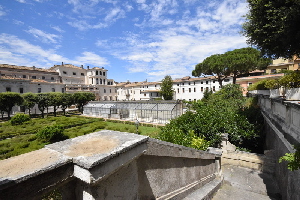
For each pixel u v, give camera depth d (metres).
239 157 7.71
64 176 1.49
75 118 29.81
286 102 4.66
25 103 29.39
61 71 49.59
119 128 20.98
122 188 1.94
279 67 31.11
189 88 48.41
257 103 12.20
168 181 3.29
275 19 6.52
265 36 7.49
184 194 3.90
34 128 20.56
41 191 1.33
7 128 20.61
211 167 5.98
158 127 21.81
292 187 4.45
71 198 1.71
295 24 5.87
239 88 17.88
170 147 3.16
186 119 9.87
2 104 26.33
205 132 8.52
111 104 33.84
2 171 1.25
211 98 18.34
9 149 13.41
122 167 1.95
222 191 5.50
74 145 1.88
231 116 10.02
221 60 26.31
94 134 2.40
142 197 2.54
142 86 58.22
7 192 1.12
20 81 36.03
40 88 40.81
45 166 1.34
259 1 6.79
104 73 59.12
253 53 25.23
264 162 7.10
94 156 1.52
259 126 9.69
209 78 43.09
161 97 50.38
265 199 5.32
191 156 4.13
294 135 4.05
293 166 3.43
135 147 2.07
